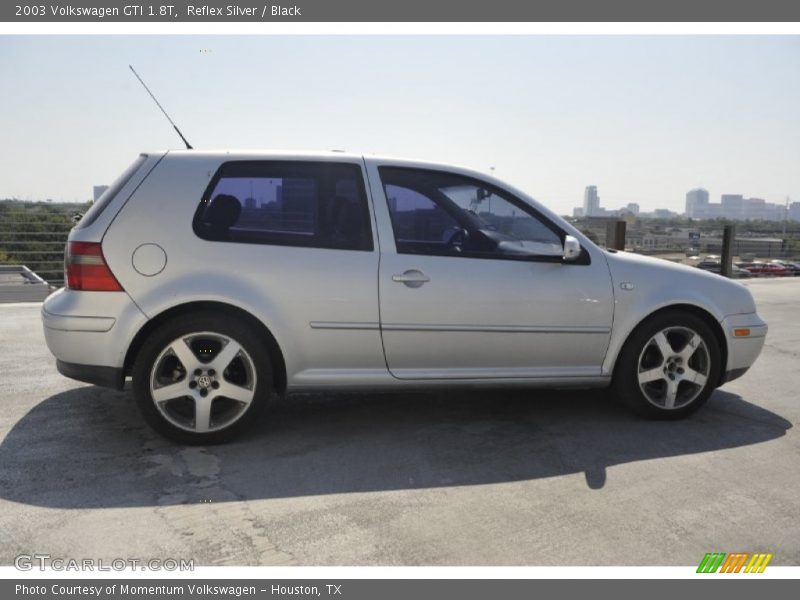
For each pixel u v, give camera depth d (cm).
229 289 369
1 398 459
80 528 285
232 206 381
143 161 381
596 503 321
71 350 364
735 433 425
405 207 403
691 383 452
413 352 402
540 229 424
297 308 381
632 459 377
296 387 392
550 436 412
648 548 281
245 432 394
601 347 431
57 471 340
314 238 388
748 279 1436
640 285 433
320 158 397
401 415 446
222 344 375
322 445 388
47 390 480
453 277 401
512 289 410
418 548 276
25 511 297
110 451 368
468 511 309
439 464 364
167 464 353
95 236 363
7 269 1130
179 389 371
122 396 468
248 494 322
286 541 279
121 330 362
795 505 323
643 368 444
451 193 411
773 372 591
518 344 416
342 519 299
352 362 396
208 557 267
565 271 421
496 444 396
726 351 459
